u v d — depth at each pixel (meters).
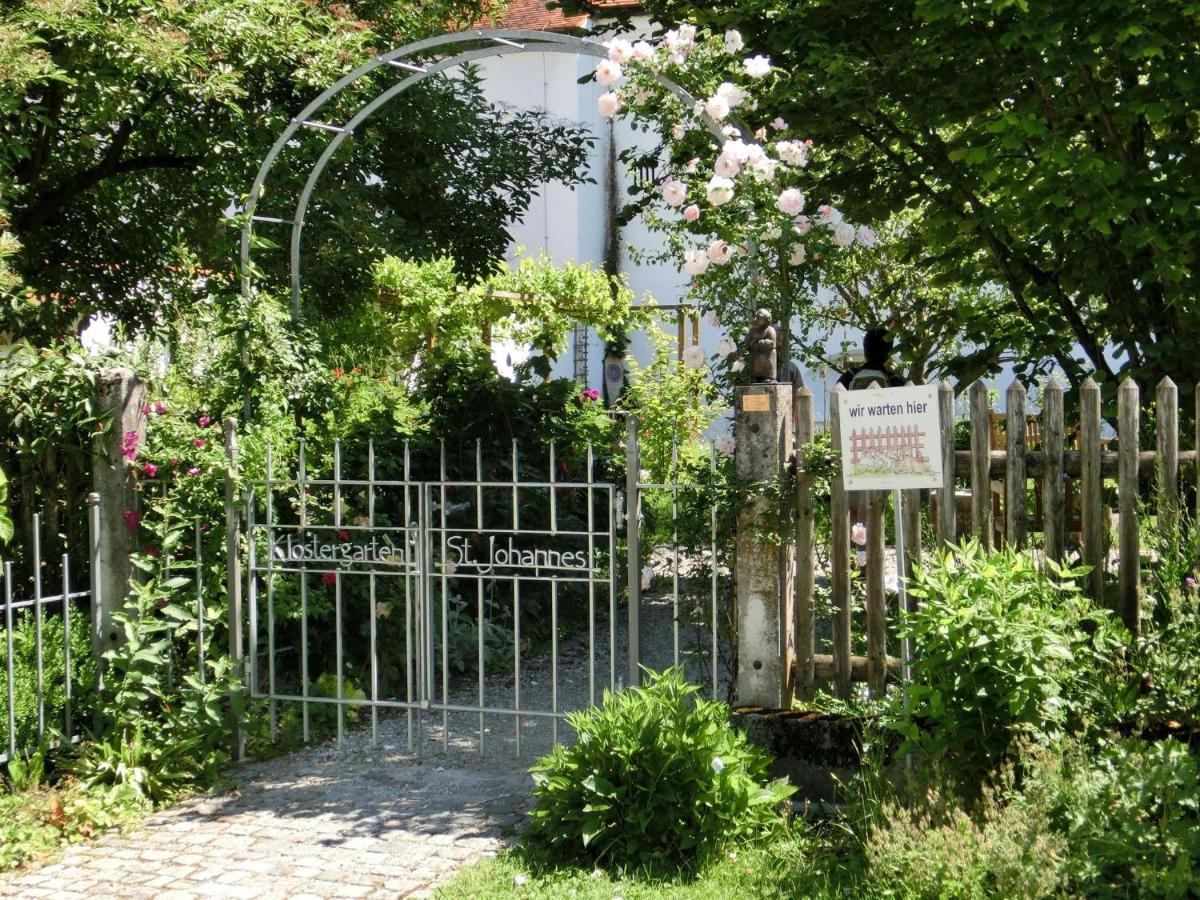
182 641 6.83
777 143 6.47
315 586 7.72
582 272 15.91
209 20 8.71
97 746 5.98
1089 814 4.04
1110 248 7.49
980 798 4.58
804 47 8.02
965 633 4.57
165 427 6.78
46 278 10.68
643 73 6.62
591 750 5.07
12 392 6.34
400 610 7.98
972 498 5.32
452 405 9.45
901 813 4.40
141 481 6.56
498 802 5.78
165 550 6.43
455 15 12.92
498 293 14.70
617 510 6.03
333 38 9.65
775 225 6.19
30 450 6.33
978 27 7.40
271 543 6.67
